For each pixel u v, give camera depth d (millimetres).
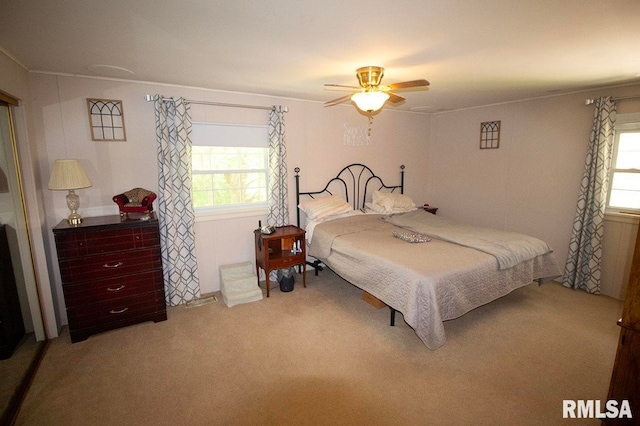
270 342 2709
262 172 4094
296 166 4238
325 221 4000
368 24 1852
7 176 2506
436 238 3428
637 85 3293
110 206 3166
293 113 4113
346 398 2066
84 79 2938
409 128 5238
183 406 2010
